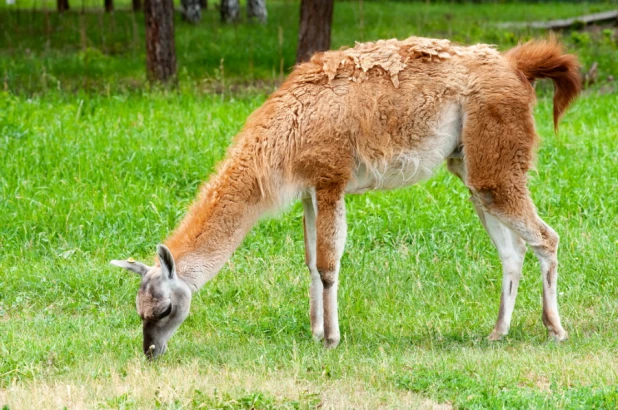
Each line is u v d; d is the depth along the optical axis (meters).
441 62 14.48
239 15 53.41
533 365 13.09
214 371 13.43
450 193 21.55
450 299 16.98
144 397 12.12
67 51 42.56
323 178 14.35
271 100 14.71
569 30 49.56
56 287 17.48
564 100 15.21
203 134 25.33
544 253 14.57
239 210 14.43
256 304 16.97
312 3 33.34
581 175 22.39
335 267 14.62
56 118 26.83
